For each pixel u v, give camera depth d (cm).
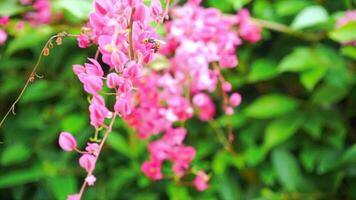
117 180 99
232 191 100
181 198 94
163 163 96
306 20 87
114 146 94
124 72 52
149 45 54
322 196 98
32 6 82
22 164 107
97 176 102
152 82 73
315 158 97
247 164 100
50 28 85
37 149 104
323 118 96
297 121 95
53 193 101
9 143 106
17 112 106
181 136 74
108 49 51
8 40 91
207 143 99
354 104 100
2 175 107
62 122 99
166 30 77
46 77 103
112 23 51
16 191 106
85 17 72
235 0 87
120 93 52
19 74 105
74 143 53
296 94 103
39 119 103
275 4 98
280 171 97
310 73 89
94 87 52
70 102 102
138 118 73
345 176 100
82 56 102
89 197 101
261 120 99
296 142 99
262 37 99
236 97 76
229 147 90
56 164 101
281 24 97
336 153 97
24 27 84
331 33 87
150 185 101
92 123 53
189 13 76
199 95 76
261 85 104
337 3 97
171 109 73
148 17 54
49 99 107
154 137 95
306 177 101
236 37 82
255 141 101
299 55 90
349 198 100
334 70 93
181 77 74
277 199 96
